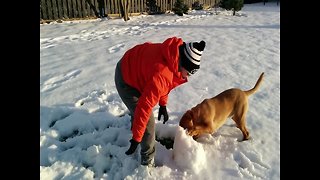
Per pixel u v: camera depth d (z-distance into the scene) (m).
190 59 2.49
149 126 2.82
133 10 12.35
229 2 13.61
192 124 3.23
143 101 2.50
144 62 2.66
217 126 3.38
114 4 11.57
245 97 3.44
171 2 13.69
